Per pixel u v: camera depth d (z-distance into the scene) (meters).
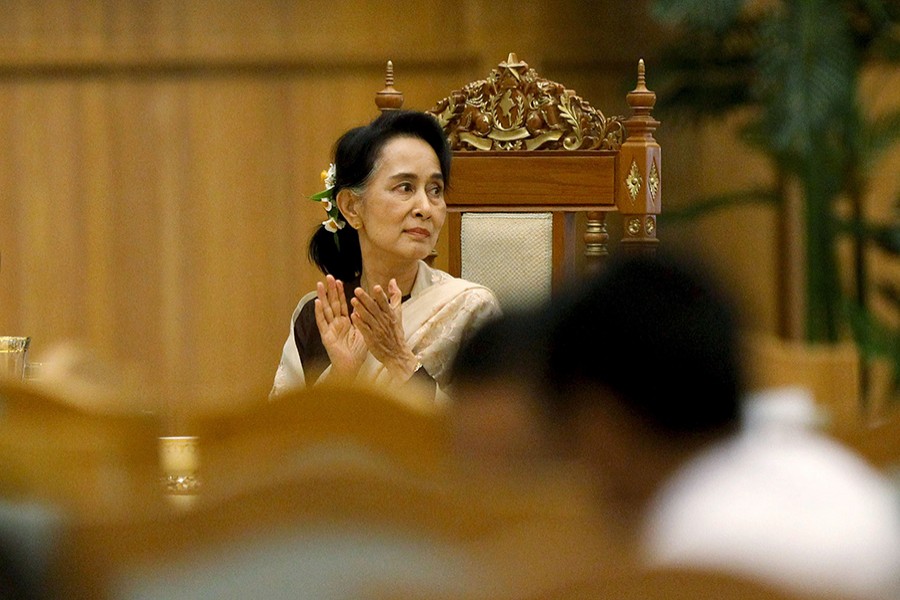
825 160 22.81
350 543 3.26
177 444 4.58
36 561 3.37
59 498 3.50
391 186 9.52
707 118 24.55
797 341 27.08
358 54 26.48
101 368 4.78
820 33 21.64
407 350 8.91
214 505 3.27
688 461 3.57
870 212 26.75
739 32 23.55
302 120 26.75
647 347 3.53
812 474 3.43
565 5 26.34
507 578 3.13
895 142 23.14
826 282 23.14
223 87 26.73
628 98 11.27
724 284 3.63
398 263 9.66
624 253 3.69
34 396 4.08
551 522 3.29
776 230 27.22
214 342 26.88
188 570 3.30
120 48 26.58
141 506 3.33
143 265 26.78
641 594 3.02
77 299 26.78
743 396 3.59
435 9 26.45
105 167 26.73
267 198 26.84
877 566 3.20
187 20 26.62
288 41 26.59
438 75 26.56
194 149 26.75
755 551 3.14
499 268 11.29
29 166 26.72
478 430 3.66
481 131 11.42
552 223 11.29
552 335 3.61
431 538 3.27
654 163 11.19
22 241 26.73
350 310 10.00
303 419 3.89
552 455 3.61
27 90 26.67
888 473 3.97
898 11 22.41
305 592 3.26
